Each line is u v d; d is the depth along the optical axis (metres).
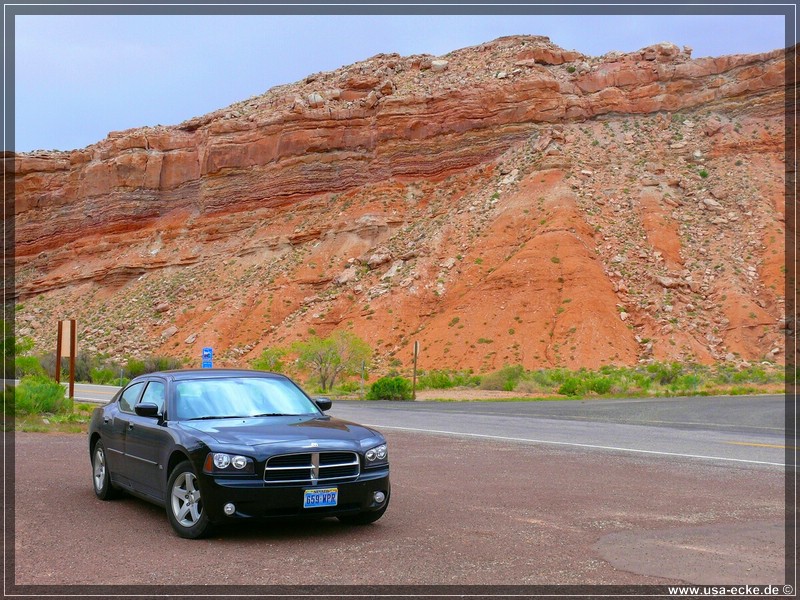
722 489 10.11
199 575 5.82
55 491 9.52
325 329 70.88
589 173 78.75
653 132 86.56
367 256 78.50
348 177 91.31
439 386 46.44
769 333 60.28
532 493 9.69
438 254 74.06
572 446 15.20
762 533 7.45
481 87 90.81
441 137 89.19
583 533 7.39
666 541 7.07
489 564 6.21
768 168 79.12
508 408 27.95
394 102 92.25
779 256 67.44
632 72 91.81
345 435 7.52
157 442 7.75
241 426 7.53
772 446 15.56
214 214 95.06
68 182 108.38
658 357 57.75
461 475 11.21
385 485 7.51
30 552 6.51
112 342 79.88
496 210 76.75
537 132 87.00
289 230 87.88
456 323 63.66
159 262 92.19
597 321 60.06
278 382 8.83
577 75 93.50
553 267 65.50
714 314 63.06
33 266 103.00
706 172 79.81
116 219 101.69
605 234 71.19
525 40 106.31
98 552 6.53
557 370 50.84
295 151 93.50
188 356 72.00
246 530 7.46
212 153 97.38
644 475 11.34
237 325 75.81
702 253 70.12
